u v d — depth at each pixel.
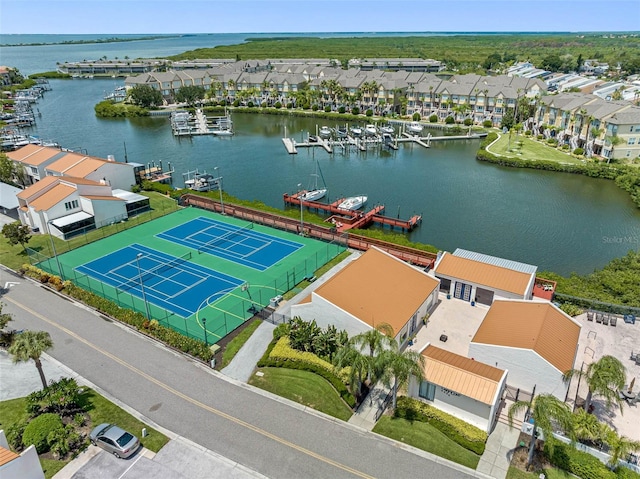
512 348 37.66
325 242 69.56
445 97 172.25
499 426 35.34
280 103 194.38
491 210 90.44
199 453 33.06
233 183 105.06
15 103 199.12
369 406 37.56
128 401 38.03
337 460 32.47
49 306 52.41
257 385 39.97
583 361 41.97
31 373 41.44
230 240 70.31
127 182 91.00
